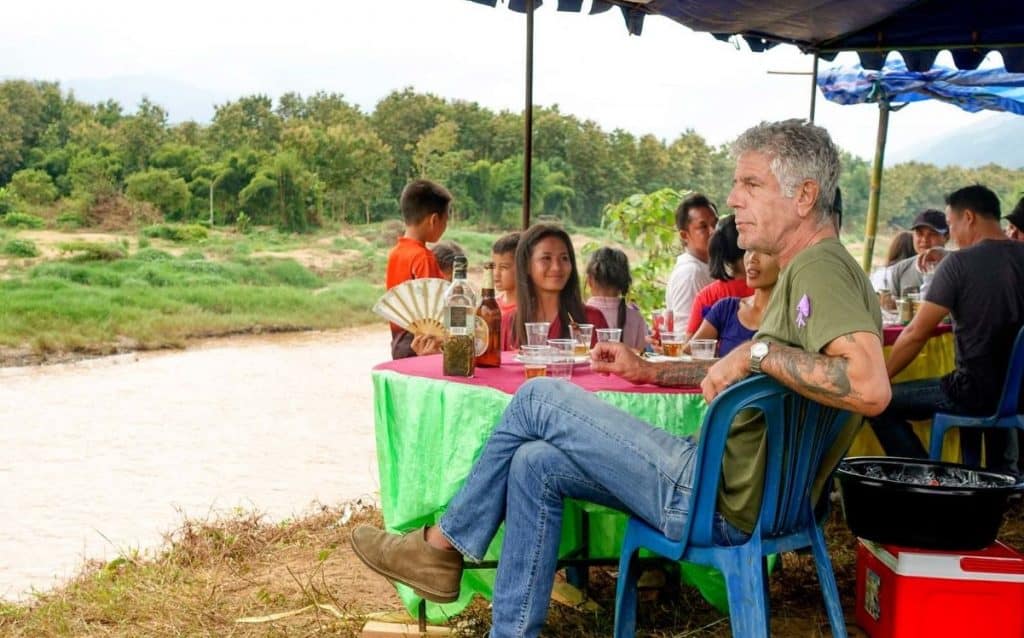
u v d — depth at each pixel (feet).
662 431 8.29
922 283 22.30
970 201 14.52
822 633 10.27
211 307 76.79
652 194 26.32
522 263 12.03
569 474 8.36
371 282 100.63
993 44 18.51
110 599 12.07
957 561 9.12
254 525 15.88
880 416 13.92
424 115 146.51
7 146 130.93
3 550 17.65
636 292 25.79
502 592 8.50
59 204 125.18
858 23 18.30
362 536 9.11
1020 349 13.15
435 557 8.93
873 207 27.78
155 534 18.78
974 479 9.82
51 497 22.00
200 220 127.85
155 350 58.44
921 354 15.60
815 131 7.97
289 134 135.64
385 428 9.96
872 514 9.30
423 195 15.67
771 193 7.93
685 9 17.20
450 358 9.57
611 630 10.30
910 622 9.20
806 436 7.91
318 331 71.36
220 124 145.69
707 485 7.82
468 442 9.04
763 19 17.92
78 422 32.37
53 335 58.59
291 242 122.52
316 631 10.71
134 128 136.15
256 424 32.53
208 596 12.05
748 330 12.64
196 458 26.63
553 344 9.61
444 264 17.11
